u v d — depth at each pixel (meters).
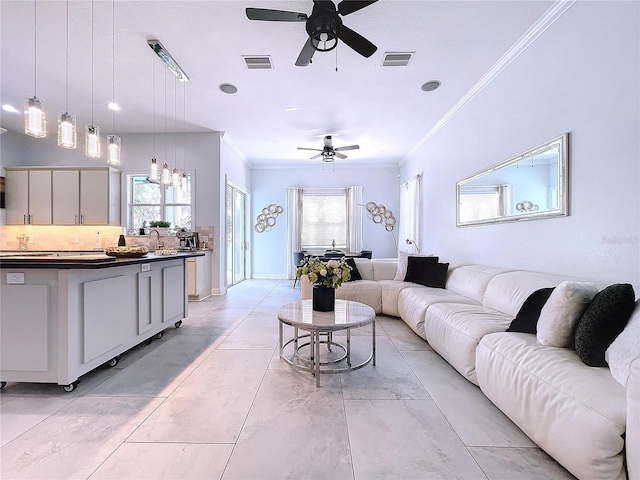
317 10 2.02
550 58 2.38
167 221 5.32
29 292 1.89
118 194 5.10
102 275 2.18
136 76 3.31
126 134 5.16
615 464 1.04
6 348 1.89
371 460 1.34
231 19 2.43
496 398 1.64
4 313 1.90
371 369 2.28
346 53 2.87
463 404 1.79
